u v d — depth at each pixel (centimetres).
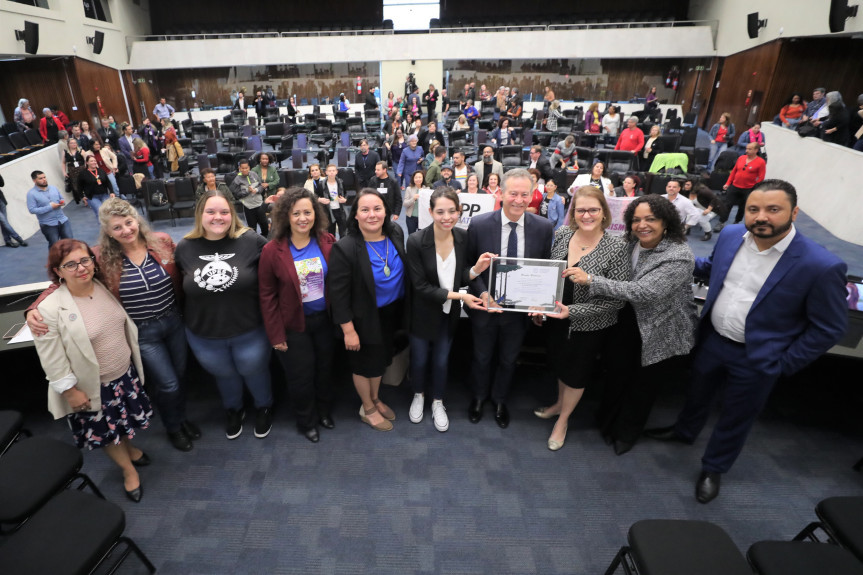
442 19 1958
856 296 277
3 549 160
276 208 220
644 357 227
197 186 762
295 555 205
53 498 177
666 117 1483
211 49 1642
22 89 1223
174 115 1677
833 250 623
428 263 235
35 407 299
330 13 1978
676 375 330
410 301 251
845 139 738
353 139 1248
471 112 1432
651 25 1546
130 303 218
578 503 231
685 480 246
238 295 229
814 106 868
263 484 241
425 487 239
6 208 676
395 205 572
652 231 212
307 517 223
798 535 196
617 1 1862
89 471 250
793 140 842
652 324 222
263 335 247
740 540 214
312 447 265
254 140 1142
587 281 216
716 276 218
